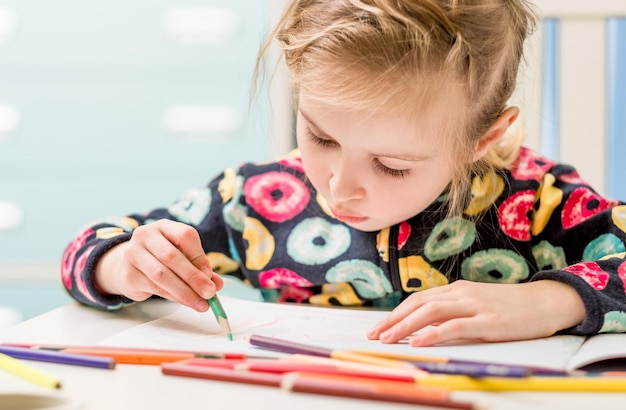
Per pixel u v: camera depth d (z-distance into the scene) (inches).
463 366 20.0
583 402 18.7
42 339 26.4
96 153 59.4
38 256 60.0
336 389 18.8
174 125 58.9
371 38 27.5
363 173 28.6
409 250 33.9
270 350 23.5
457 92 28.6
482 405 17.7
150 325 27.9
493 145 33.8
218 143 58.7
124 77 58.9
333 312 30.0
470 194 34.0
